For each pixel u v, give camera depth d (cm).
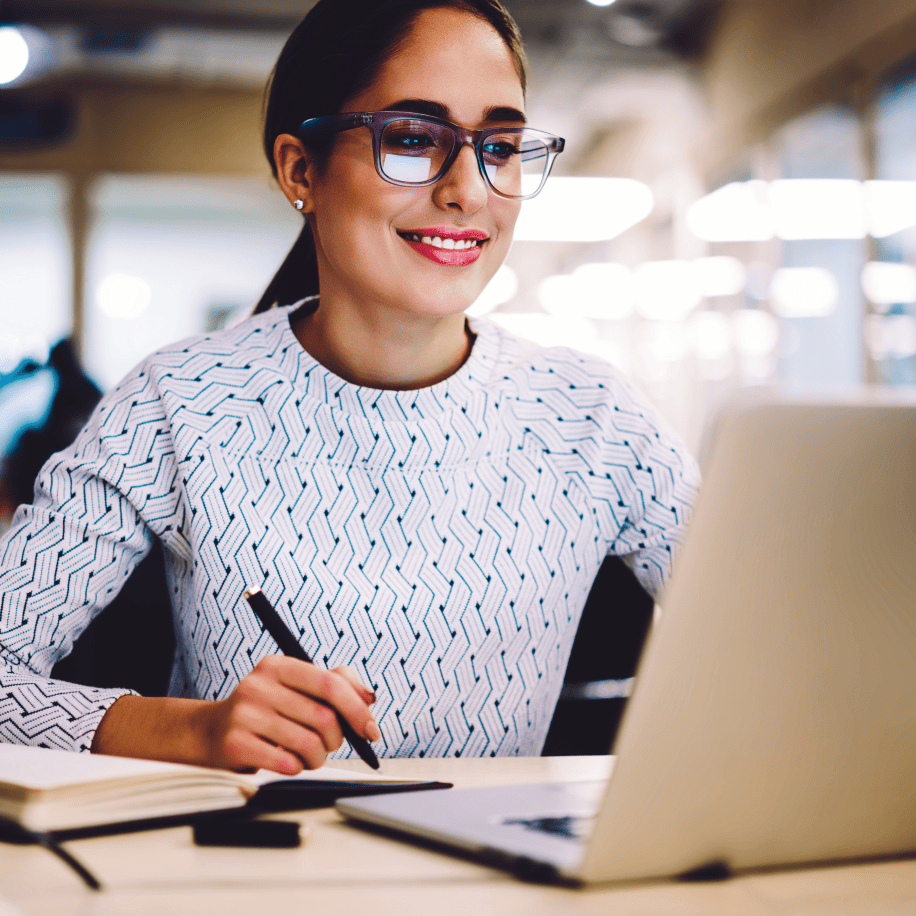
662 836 54
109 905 52
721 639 52
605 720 135
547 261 1148
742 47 643
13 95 863
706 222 738
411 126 110
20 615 107
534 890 55
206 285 957
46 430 276
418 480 115
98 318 911
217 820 68
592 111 773
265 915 50
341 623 109
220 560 111
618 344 970
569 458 125
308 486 114
